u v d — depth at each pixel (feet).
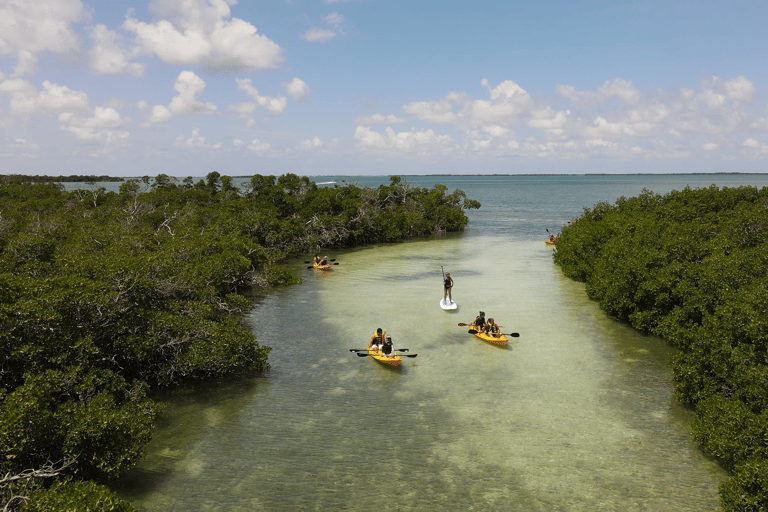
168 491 32.60
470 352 61.21
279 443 39.17
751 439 32.83
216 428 41.60
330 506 31.12
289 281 103.76
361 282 106.01
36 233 88.99
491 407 45.75
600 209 141.49
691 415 43.75
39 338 37.86
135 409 38.40
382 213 191.83
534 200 444.14
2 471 28.68
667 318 60.08
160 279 60.54
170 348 51.19
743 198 107.65
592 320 74.59
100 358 44.83
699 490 32.81
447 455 37.45
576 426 41.91
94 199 159.74
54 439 31.04
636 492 32.58
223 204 168.35
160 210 143.95
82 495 26.32
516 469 35.45
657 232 84.12
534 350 61.57
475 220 263.90
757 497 28.22
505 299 88.58
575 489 32.96
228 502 31.50
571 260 110.22
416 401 47.16
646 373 53.62
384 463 36.35
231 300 75.66
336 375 53.88
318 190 197.98
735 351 39.99
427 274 115.24
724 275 55.67
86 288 43.21
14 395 30.37
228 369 52.80
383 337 61.72
